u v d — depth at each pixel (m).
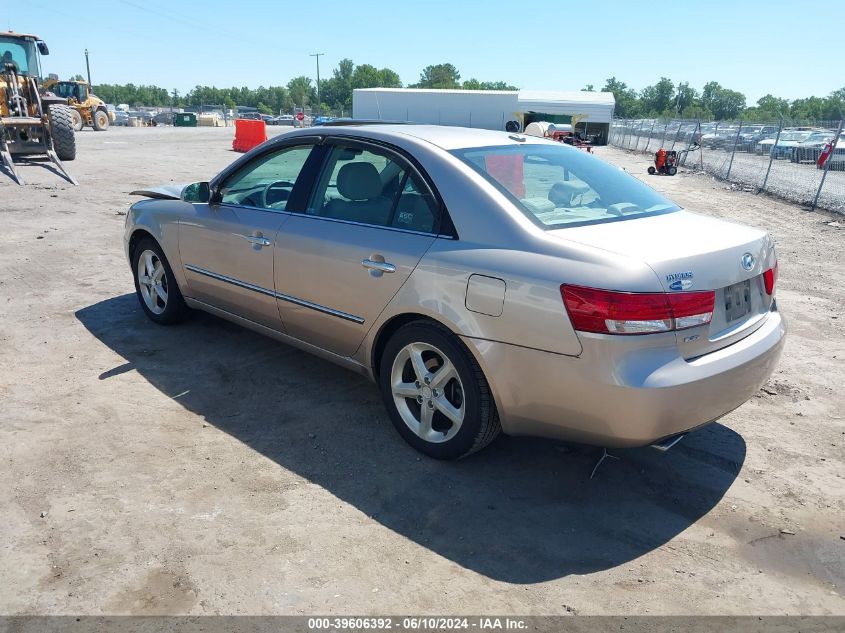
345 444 3.67
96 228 8.95
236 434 3.74
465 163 3.42
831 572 2.79
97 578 2.59
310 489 3.25
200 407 4.04
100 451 3.49
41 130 15.04
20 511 2.97
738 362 2.99
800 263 8.66
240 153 21.69
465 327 3.13
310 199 3.97
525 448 3.70
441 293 3.22
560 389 2.91
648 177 21.09
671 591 2.64
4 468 3.29
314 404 4.13
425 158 3.47
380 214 3.59
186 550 2.77
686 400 2.82
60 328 5.25
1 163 14.48
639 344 2.76
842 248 9.72
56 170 14.41
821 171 18.20
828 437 3.93
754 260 3.21
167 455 3.49
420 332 3.36
